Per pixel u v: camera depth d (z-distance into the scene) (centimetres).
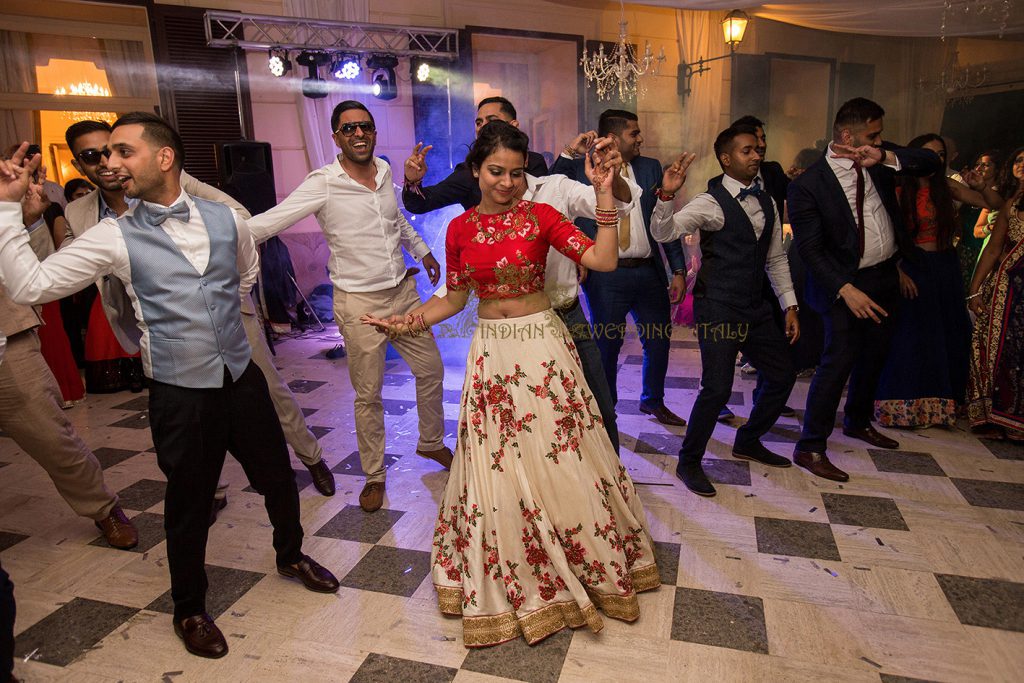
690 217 276
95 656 203
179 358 189
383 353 291
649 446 346
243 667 196
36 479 332
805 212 294
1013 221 331
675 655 195
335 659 198
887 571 232
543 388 207
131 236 185
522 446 208
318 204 273
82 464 254
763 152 300
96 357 471
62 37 638
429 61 715
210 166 666
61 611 225
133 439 384
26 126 641
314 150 695
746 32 827
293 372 507
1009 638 198
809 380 450
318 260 719
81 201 256
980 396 348
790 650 195
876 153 273
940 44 886
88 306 528
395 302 291
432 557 230
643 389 388
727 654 194
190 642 202
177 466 193
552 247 223
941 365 354
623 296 335
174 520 197
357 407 289
